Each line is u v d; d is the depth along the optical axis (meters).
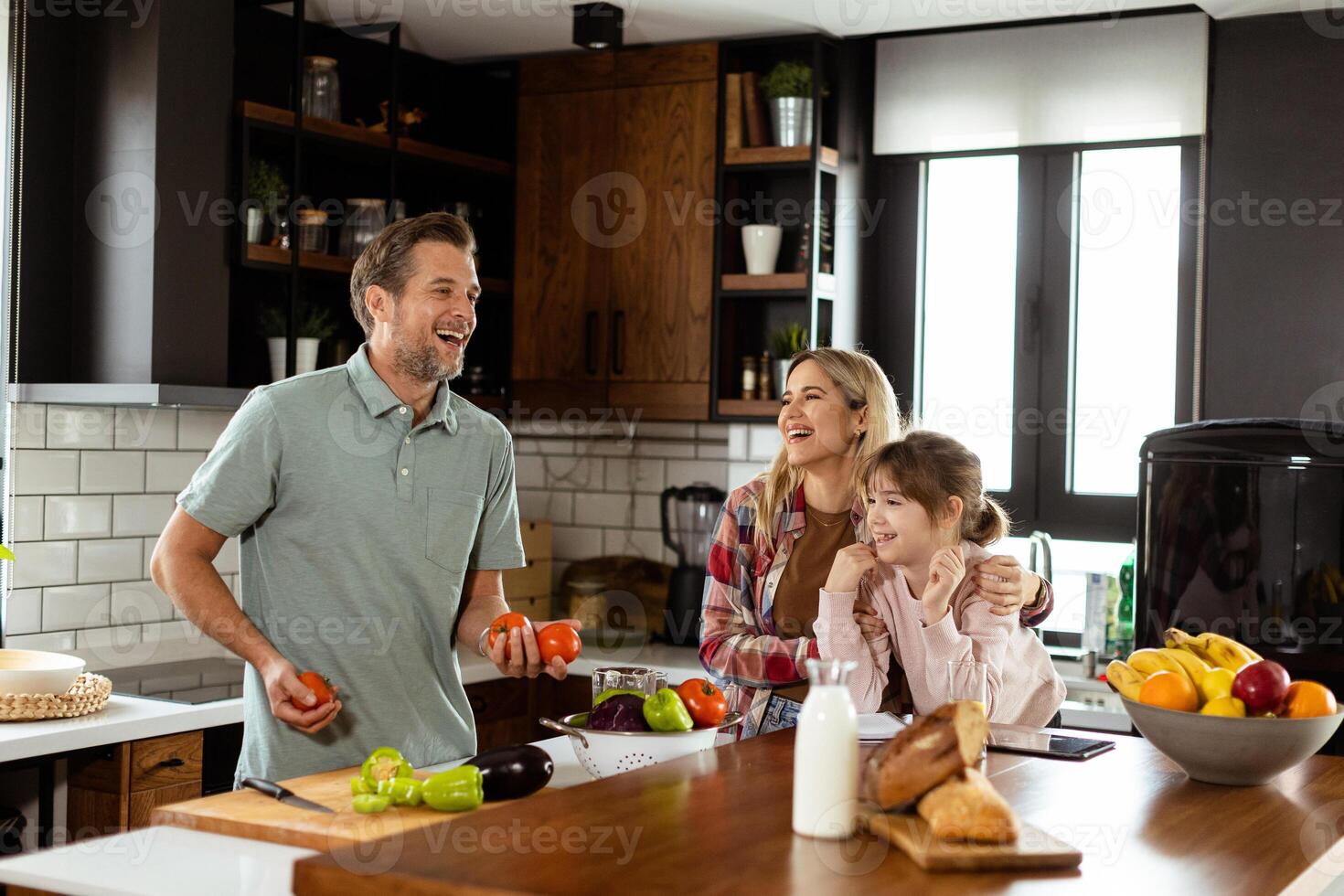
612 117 4.20
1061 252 3.98
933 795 1.42
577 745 1.94
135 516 3.55
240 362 3.79
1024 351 4.04
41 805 2.91
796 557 2.39
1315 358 3.54
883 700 2.28
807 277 3.90
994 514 2.29
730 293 4.03
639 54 4.16
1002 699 2.26
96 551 3.46
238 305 3.78
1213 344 3.66
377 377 2.26
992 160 4.09
